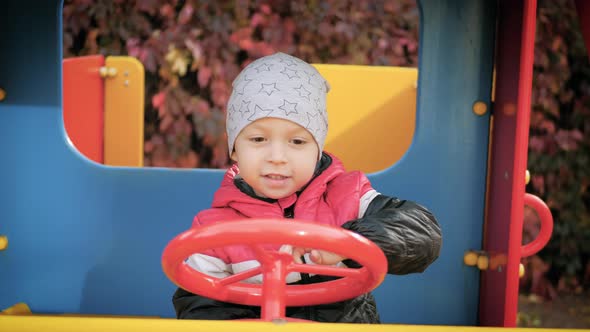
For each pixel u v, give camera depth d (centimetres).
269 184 142
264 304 114
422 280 207
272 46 444
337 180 158
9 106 200
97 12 443
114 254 204
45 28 198
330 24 448
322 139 150
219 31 439
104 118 329
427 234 133
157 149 447
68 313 204
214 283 130
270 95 142
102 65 327
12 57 199
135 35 446
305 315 147
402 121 266
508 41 192
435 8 200
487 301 202
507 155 189
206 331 96
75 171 203
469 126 203
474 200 205
